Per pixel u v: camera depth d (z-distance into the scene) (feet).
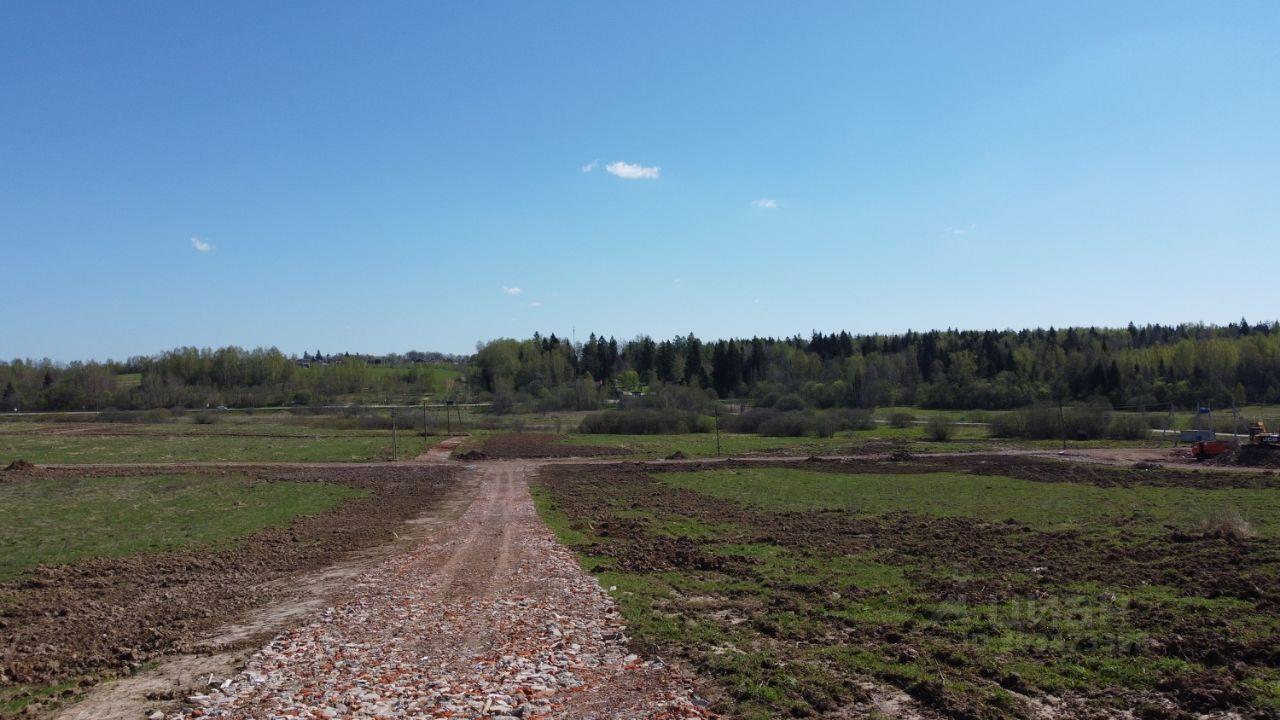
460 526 90.79
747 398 415.23
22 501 114.93
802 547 73.51
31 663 40.47
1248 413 264.11
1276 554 60.39
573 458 196.75
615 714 31.14
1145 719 30.63
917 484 131.75
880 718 30.89
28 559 71.82
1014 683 34.40
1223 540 68.23
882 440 242.37
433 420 300.81
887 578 58.70
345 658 39.86
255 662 39.42
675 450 214.48
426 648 41.16
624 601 50.60
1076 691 33.73
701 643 40.91
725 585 57.00
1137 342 508.94
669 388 356.79
